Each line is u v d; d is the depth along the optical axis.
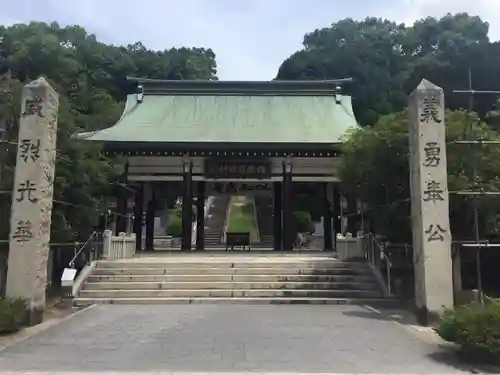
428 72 45.88
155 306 13.62
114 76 62.81
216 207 51.12
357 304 14.09
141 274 16.05
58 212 15.39
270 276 15.81
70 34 63.78
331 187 28.50
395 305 13.99
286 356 8.02
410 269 15.58
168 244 37.03
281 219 28.53
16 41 52.28
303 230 42.31
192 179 26.89
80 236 17.08
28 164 11.60
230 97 30.44
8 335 9.88
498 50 43.75
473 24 51.16
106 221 20.86
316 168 26.48
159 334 9.73
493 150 13.95
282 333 9.87
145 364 7.48
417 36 64.94
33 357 7.92
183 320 11.31
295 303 14.22
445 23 63.34
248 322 11.08
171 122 27.94
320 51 69.25
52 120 12.20
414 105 11.92
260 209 47.88
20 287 11.04
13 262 11.16
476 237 11.88
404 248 16.03
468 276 17.05
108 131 26.17
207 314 12.19
